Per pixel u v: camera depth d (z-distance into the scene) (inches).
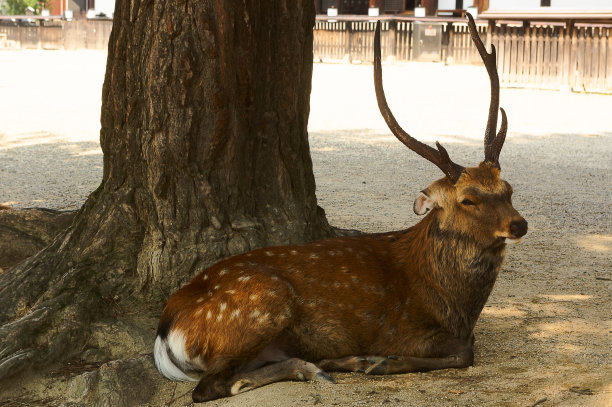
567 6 996.6
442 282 172.6
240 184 211.9
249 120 212.7
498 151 175.0
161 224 206.2
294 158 221.0
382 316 174.2
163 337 170.2
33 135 563.2
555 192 407.8
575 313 216.2
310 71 226.8
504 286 246.2
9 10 1594.5
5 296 205.3
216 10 198.7
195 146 204.5
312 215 228.4
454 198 168.7
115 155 211.3
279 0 211.8
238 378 163.5
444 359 172.9
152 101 202.2
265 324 164.6
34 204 358.9
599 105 764.0
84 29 1446.9
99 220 211.0
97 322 195.6
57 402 173.6
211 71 200.8
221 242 206.4
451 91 860.0
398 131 177.2
